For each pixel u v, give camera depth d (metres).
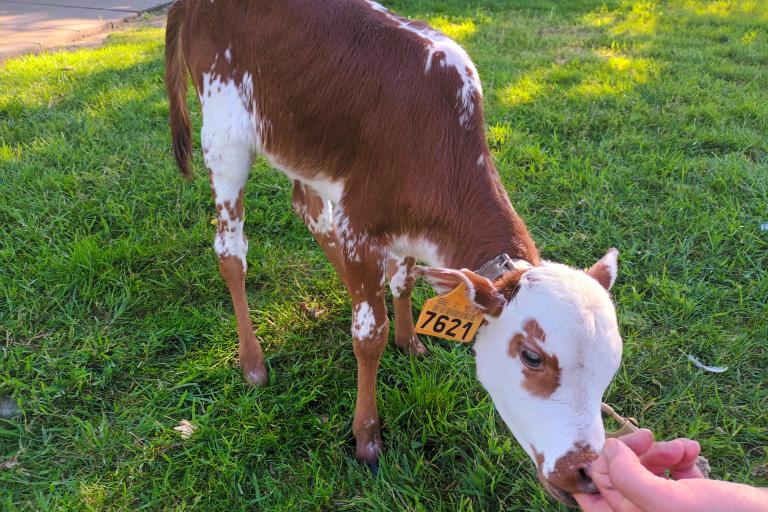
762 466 0.98
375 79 0.91
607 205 1.56
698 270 1.35
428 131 0.88
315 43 0.96
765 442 1.02
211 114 1.11
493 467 0.95
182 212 1.51
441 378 1.10
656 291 1.32
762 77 2.28
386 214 0.93
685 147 1.81
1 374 1.07
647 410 1.08
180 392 1.08
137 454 0.97
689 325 1.23
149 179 1.60
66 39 2.83
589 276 0.73
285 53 0.98
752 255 1.40
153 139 1.78
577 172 1.67
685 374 1.14
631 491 0.51
